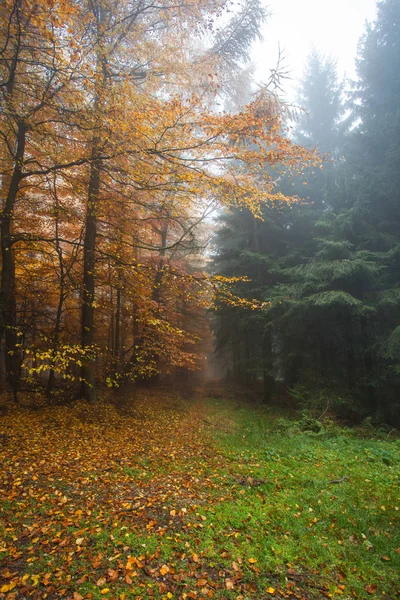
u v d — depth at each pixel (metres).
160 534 4.41
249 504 5.36
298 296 14.02
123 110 7.45
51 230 12.57
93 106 7.82
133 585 3.48
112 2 8.82
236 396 20.03
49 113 8.31
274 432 11.21
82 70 6.92
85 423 9.66
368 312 12.78
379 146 15.22
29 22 6.87
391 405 12.79
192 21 9.09
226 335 19.45
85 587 3.42
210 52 11.54
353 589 3.53
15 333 9.35
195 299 10.39
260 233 18.80
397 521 4.74
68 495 5.40
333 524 4.71
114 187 10.43
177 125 7.29
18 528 4.36
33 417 9.28
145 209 10.69
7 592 3.30
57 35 6.81
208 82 10.15
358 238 14.14
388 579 3.67
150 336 13.16
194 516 4.92
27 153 10.34
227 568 3.81
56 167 8.63
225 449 8.77
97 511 4.95
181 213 11.62
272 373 16.67
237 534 4.44
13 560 3.76
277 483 6.21
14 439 7.53
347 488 5.84
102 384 14.39
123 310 13.89
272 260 17.11
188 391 20.38
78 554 3.93
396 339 11.42
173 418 12.70
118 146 7.71
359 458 7.70
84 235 12.25
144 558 3.91
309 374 14.54
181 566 3.81
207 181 8.20
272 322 15.21
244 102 13.09
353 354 14.71
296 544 4.28
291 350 15.95
